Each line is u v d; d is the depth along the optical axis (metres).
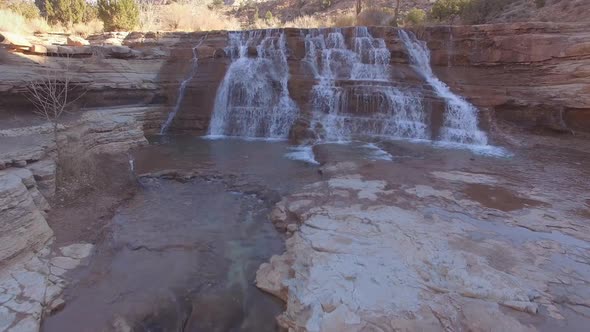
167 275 5.30
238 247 6.06
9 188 5.52
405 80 14.76
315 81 14.44
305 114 13.80
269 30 16.66
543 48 13.48
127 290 4.96
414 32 16.11
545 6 18.25
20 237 5.32
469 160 10.31
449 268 4.79
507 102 13.20
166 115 14.81
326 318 3.95
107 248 5.99
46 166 7.31
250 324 4.42
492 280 4.53
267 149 12.02
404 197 7.40
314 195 7.60
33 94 9.77
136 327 4.33
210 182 9.02
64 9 20.62
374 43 16.03
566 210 6.91
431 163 9.95
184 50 16.30
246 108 14.37
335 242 5.49
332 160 10.13
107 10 20.20
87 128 10.42
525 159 10.45
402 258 5.05
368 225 6.06
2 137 8.24
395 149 11.36
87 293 4.88
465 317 3.93
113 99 13.77
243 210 7.46
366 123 13.40
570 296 4.32
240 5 51.34
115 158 10.29
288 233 6.31
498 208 6.94
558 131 12.66
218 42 16.94
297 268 4.98
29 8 20.25
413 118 13.27
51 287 4.82
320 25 25.66
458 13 23.92
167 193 8.37
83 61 13.28
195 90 15.18
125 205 7.72
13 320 4.11
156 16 26.59
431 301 4.18
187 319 4.51
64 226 6.45
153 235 6.43
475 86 14.27
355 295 4.28
